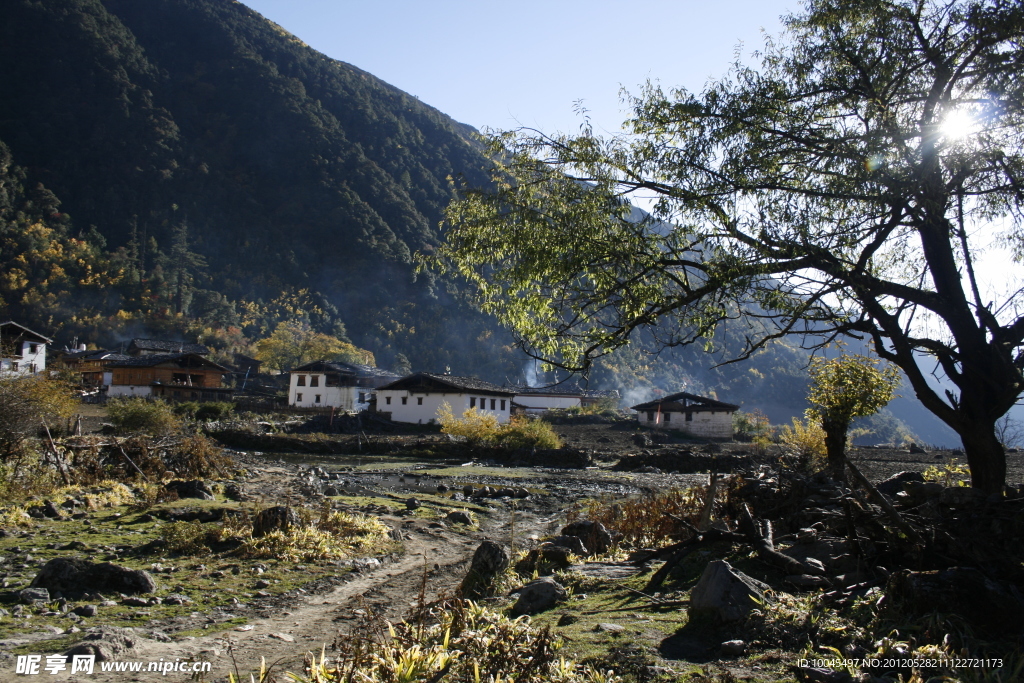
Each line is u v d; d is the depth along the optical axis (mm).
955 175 8281
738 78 9156
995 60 8523
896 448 50312
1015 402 8781
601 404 85000
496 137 9492
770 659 4992
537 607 7297
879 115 8852
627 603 7000
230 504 17031
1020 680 4352
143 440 22922
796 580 6719
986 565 6117
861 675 4535
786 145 9039
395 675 4750
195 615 8375
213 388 69250
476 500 22969
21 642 6906
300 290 188125
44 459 18938
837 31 9586
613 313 8867
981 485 8852
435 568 11734
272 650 7043
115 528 13320
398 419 64562
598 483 30125
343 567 11336
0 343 23984
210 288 184250
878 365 13242
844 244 8367
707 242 8336
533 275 8820
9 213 175875
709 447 50250
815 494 9617
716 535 8109
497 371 158875
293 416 56812
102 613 8195
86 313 145500
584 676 4898
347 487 25172
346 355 119875
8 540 11883
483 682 4664
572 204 8945
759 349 8422
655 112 9266
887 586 5773
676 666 4922
